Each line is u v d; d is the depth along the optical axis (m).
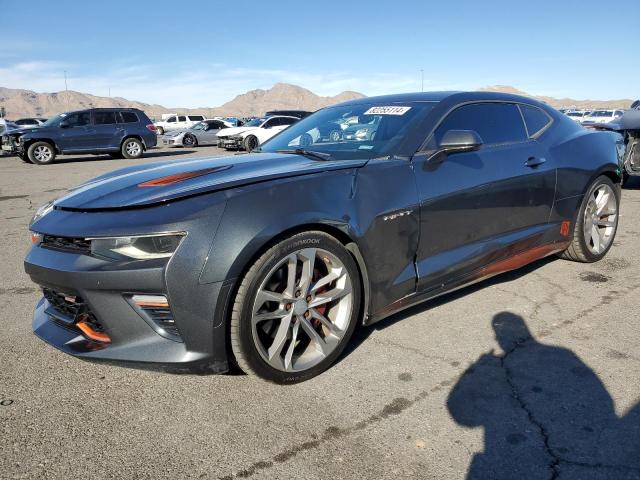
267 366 2.41
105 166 15.34
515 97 3.79
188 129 25.44
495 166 3.29
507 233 3.43
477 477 1.89
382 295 2.77
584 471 1.91
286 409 2.34
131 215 2.27
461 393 2.44
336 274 2.60
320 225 2.50
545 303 3.52
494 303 3.53
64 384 2.61
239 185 2.40
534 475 1.89
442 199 2.96
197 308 2.21
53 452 2.07
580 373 2.60
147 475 1.93
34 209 7.95
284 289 2.50
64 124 16.81
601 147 4.18
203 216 2.23
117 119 17.83
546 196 3.67
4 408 2.39
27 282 4.29
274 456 2.02
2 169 14.78
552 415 2.25
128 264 2.19
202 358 2.27
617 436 2.10
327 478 1.89
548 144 3.77
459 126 3.26
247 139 20.05
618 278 4.00
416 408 2.32
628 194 8.12
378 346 2.93
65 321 2.51
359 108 3.62
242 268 2.26
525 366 2.68
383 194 2.72
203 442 2.12
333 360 2.66
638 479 1.86
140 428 2.22
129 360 2.26
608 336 3.01
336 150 3.17
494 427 2.18
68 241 2.36
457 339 3.00
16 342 3.10
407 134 3.04
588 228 4.19
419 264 2.93
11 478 1.92
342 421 2.24
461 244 3.13
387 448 2.06
